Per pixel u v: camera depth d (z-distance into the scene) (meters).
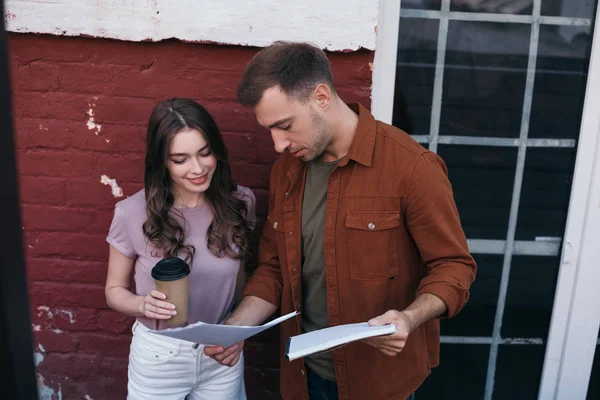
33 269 2.26
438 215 1.54
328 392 1.87
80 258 2.25
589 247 2.27
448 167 2.25
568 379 2.46
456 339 2.46
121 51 2.00
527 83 2.15
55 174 2.15
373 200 1.59
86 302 2.31
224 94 2.05
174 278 1.53
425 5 2.07
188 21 1.94
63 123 2.08
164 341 1.73
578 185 2.21
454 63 2.13
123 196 2.17
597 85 2.10
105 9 1.93
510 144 2.21
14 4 1.91
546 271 2.35
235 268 1.79
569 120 2.18
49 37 1.98
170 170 1.66
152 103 2.06
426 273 1.73
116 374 2.41
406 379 1.73
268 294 1.85
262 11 1.93
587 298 2.33
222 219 1.75
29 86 2.04
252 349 2.39
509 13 2.08
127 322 2.34
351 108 1.71
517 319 2.42
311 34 1.95
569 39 2.10
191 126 1.62
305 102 1.48
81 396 2.45
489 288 2.38
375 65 2.05
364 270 1.64
